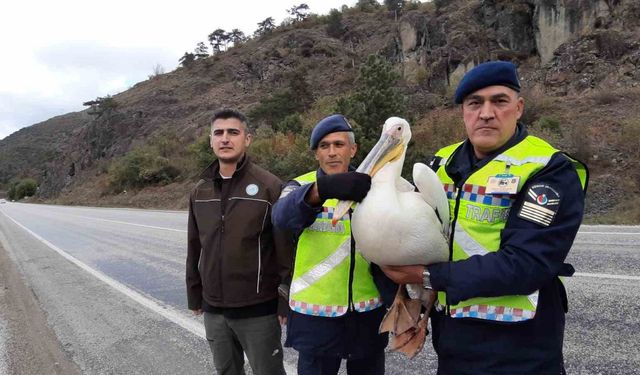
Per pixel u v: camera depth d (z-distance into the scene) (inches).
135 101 2876.5
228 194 124.8
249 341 125.6
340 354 107.0
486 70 81.9
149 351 182.9
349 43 2427.4
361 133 685.3
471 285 74.7
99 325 221.8
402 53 1457.9
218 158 125.7
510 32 1225.4
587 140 648.4
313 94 1727.4
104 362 175.3
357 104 736.3
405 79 1294.3
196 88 2758.4
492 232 79.9
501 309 78.2
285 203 99.2
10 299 290.2
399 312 96.1
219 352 130.6
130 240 549.6
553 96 952.9
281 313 124.9
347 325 106.7
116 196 1777.8
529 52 1197.7
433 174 84.7
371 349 110.1
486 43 1251.8
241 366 134.1
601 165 608.7
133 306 250.7
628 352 147.2
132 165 1818.4
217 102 2427.4
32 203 2901.1
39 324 230.4
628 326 167.5
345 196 86.7
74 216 1168.2
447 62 1246.9
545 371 77.9
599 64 985.5
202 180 131.3
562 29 1115.9
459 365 82.8
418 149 689.0
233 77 2723.9
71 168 2834.6
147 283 307.0
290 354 171.6
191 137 2012.8
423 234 79.8
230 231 123.0
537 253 72.3
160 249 455.5
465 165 89.4
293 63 2406.5
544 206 74.0
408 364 153.6
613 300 196.1
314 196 94.3
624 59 969.5
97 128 2795.3
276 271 126.9
